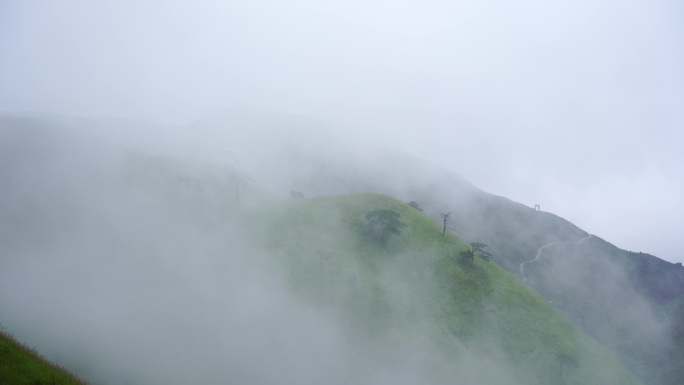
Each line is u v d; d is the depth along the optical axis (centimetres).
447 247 10594
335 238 9500
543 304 9975
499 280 10081
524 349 8406
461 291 9300
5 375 2753
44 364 3181
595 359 8831
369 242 9800
